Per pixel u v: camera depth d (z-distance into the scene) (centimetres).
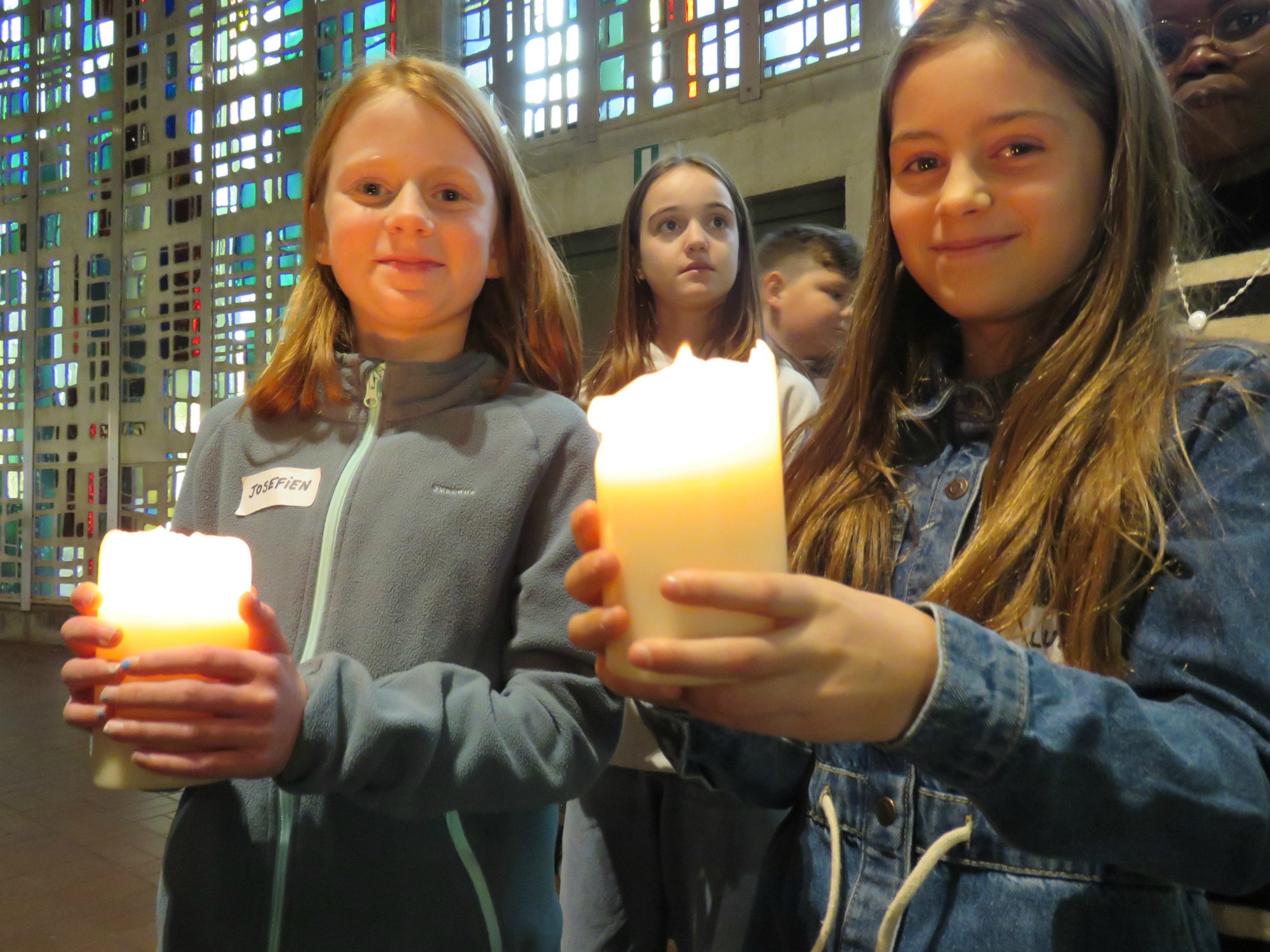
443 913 88
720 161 314
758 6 302
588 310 354
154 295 507
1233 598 55
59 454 542
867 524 81
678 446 49
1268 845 52
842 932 71
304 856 87
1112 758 50
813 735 47
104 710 69
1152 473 62
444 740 77
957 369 87
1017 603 65
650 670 44
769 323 251
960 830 65
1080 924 61
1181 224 74
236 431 107
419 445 98
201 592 71
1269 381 62
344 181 99
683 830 150
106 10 518
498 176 107
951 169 69
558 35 349
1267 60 99
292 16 450
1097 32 67
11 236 552
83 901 238
